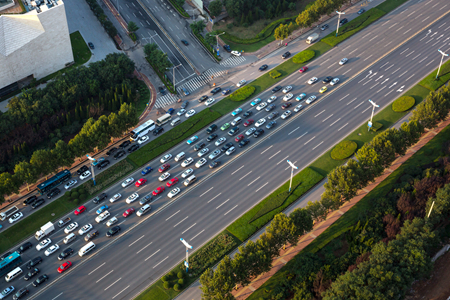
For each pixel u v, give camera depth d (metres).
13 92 191.50
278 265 135.88
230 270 123.19
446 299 120.56
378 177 159.38
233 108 190.88
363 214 141.25
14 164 163.50
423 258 116.88
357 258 124.81
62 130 176.75
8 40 179.38
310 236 143.38
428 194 141.12
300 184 159.75
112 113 169.62
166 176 163.25
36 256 140.88
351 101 190.75
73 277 135.62
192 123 183.88
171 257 140.62
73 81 186.12
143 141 177.00
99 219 149.75
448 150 158.88
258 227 147.00
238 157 170.88
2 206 154.88
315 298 122.31
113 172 165.88
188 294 131.25
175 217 151.75
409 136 159.50
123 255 141.12
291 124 182.50
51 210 153.62
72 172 166.00
